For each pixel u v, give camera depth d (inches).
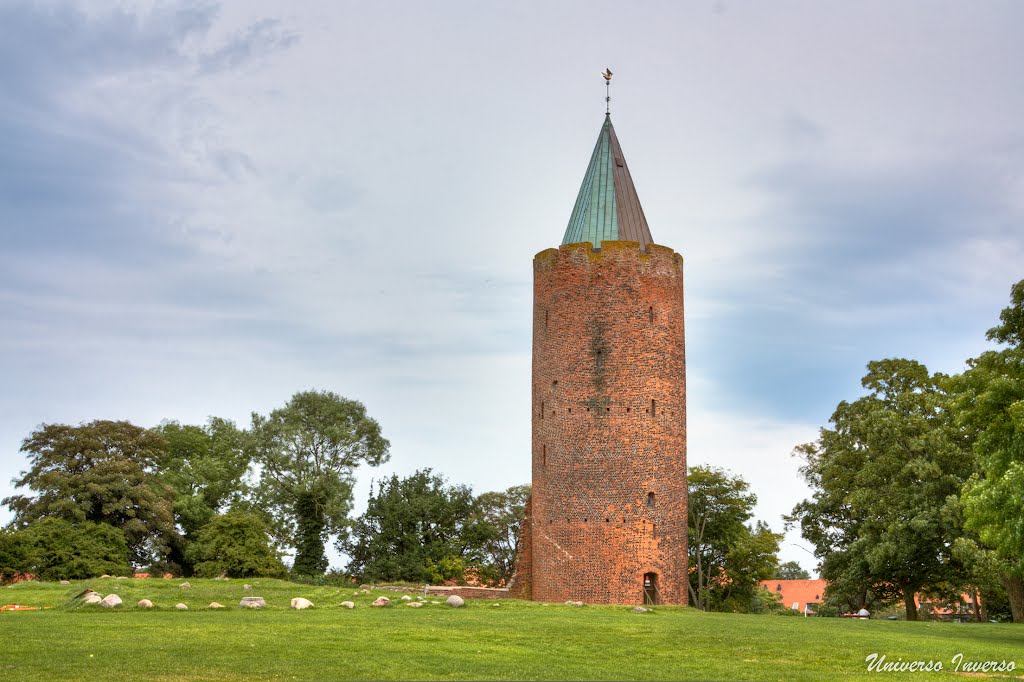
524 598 2059.5
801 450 2642.7
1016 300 1473.9
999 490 1307.8
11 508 2527.1
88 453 2576.3
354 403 3262.8
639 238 2117.4
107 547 2363.4
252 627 1095.6
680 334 2087.8
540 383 2074.3
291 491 3016.7
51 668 812.0
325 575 2783.0
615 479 1950.1
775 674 956.6
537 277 2119.8
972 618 2906.0
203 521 2908.5
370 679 837.2
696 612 1669.5
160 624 1088.2
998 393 1398.9
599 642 1122.7
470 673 884.0
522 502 3073.3
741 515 2738.7
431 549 2896.2
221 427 3361.2
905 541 2038.6
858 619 1622.8
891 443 2138.3
